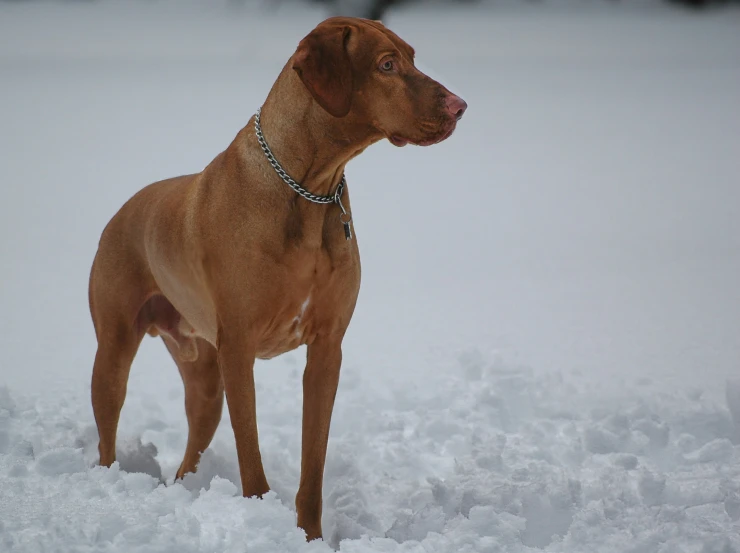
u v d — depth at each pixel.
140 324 7.79
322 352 6.95
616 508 6.50
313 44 6.36
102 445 7.75
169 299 7.45
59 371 10.75
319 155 6.51
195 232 6.81
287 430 9.23
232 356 6.64
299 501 6.84
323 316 6.82
